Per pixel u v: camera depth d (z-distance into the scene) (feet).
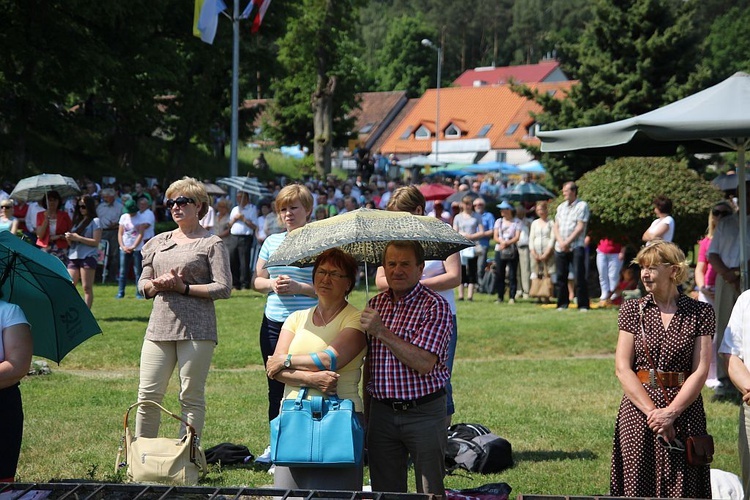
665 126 25.55
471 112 287.48
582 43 98.73
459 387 34.99
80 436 26.78
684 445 17.54
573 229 55.88
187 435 21.18
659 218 48.85
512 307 58.08
